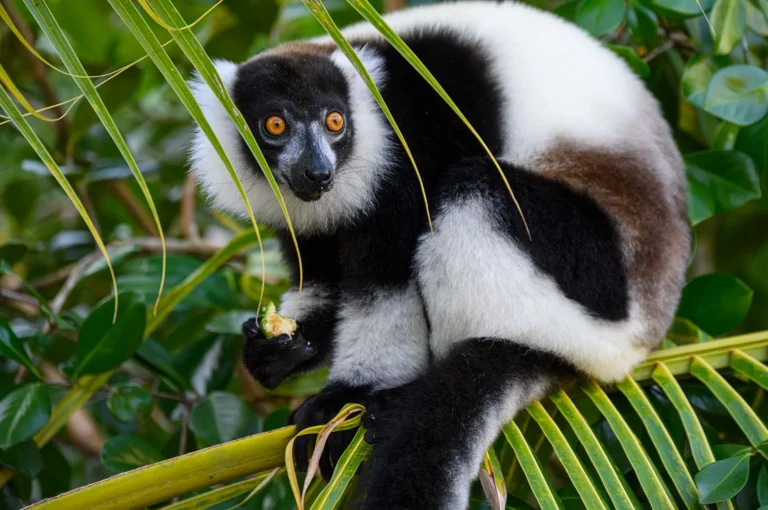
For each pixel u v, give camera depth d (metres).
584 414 6.31
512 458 5.77
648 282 6.37
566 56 7.00
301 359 6.47
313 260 7.27
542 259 6.00
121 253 8.50
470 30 7.09
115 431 9.25
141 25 3.44
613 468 4.85
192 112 3.48
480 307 5.92
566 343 5.82
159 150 11.37
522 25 7.21
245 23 9.89
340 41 3.54
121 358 6.77
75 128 9.21
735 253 10.04
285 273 8.63
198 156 7.52
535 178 6.27
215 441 6.96
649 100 7.24
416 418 5.26
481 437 5.27
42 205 12.61
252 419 7.19
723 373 6.12
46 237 10.77
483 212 6.06
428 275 6.12
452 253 6.02
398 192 6.76
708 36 7.88
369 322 6.42
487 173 6.23
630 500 4.64
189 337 8.82
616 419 5.22
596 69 7.01
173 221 10.91
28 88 10.54
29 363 6.74
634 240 6.38
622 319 6.05
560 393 5.72
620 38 8.71
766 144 7.27
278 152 6.79
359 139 6.87
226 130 7.18
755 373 5.56
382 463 5.07
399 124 6.88
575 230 6.12
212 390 8.07
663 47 8.30
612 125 6.72
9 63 9.91
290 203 7.03
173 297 7.27
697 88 7.38
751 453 4.82
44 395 6.41
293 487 4.37
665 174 6.77
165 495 4.71
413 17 7.46
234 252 7.31
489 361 5.68
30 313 9.41
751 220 9.77
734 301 6.91
